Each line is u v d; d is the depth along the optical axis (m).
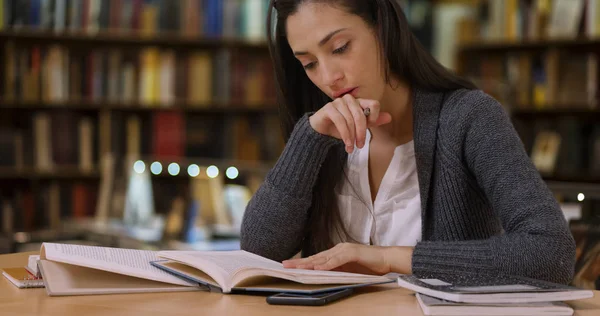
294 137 1.51
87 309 1.07
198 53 4.64
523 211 1.33
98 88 4.52
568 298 1.03
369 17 1.48
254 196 1.57
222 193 3.30
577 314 1.05
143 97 4.56
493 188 1.41
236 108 4.66
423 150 1.54
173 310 1.06
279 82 1.67
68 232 3.29
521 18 4.46
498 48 4.59
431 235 1.57
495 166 1.42
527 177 1.38
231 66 4.63
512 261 1.26
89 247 1.37
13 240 3.06
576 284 1.68
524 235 1.29
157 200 3.70
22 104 4.45
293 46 1.50
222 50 4.77
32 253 1.67
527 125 4.59
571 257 1.29
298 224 1.54
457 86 1.58
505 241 1.29
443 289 1.04
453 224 1.53
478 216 1.54
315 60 1.50
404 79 1.59
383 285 1.28
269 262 1.32
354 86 1.47
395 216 1.62
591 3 4.27
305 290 1.12
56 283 1.20
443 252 1.30
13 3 4.43
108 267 1.22
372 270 1.32
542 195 1.35
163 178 3.69
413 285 1.10
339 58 1.46
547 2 4.39
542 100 4.38
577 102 4.32
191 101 4.59
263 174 3.27
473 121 1.48
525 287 1.05
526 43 4.46
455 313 1.01
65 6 4.48
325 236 1.64
